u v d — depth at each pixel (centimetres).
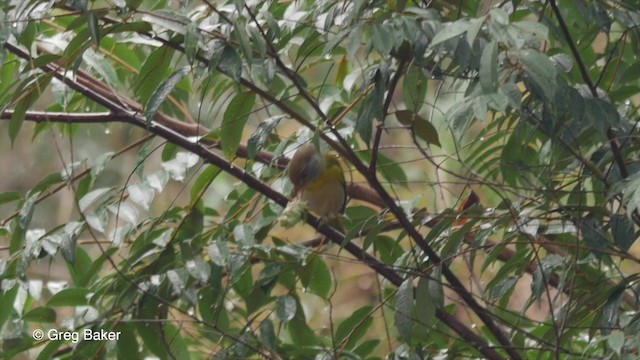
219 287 695
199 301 757
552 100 496
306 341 769
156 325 738
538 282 638
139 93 689
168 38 664
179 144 714
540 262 639
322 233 771
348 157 638
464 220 714
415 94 625
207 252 751
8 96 721
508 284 679
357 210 849
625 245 608
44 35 844
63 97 752
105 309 826
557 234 695
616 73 711
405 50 568
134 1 607
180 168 722
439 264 632
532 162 745
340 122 739
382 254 795
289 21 678
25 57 695
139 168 725
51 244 704
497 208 683
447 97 1059
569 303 616
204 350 873
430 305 637
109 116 735
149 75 667
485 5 670
